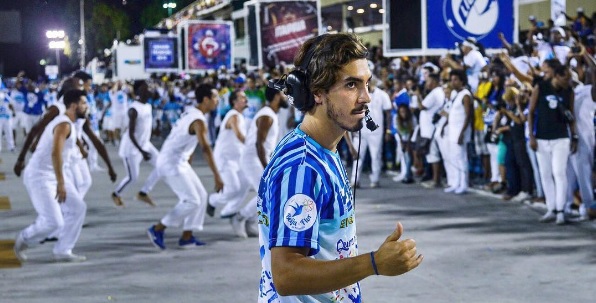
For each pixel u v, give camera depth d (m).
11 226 12.11
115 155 25.16
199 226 10.21
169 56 34.44
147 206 13.88
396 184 16.14
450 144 14.44
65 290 8.22
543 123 11.01
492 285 8.02
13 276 8.88
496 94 13.90
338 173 3.29
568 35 13.39
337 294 3.33
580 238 10.19
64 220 9.55
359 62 3.22
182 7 67.19
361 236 10.59
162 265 9.28
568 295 7.61
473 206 12.95
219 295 7.90
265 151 10.45
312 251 3.16
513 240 10.15
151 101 31.50
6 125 26.47
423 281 8.23
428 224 11.40
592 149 11.28
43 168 9.40
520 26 19.09
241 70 25.97
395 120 16.52
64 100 9.44
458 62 15.35
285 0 17.81
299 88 3.25
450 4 14.64
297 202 3.13
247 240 10.70
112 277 8.73
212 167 9.99
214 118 26.59
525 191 13.14
